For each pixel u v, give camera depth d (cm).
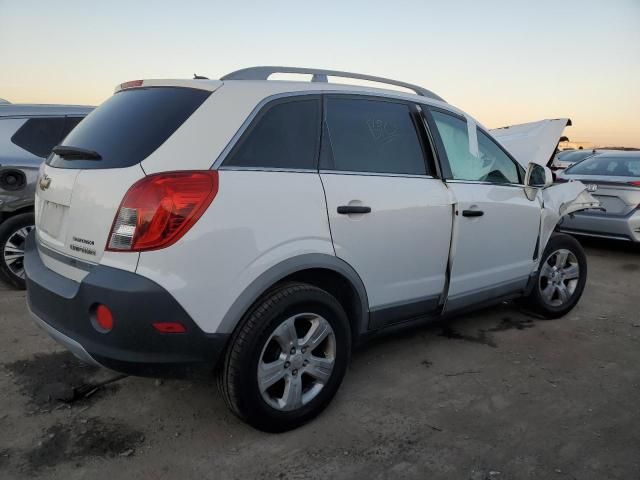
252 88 263
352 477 235
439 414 290
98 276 224
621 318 466
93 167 245
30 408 285
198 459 245
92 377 321
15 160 465
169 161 228
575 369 355
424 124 335
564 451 258
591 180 725
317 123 281
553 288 450
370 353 371
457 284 350
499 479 236
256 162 251
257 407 250
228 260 233
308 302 261
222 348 239
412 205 310
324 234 267
